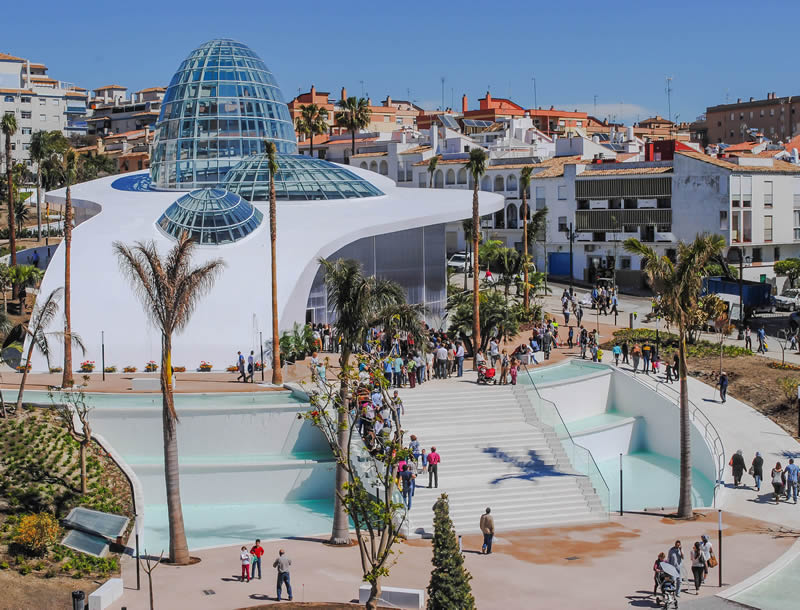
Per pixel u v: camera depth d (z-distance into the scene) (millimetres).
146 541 42031
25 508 41156
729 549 39938
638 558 38875
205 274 40281
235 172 82438
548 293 97562
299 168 82375
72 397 50719
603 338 73875
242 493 47719
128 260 40719
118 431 49562
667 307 45438
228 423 49719
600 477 45844
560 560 38688
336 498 40875
